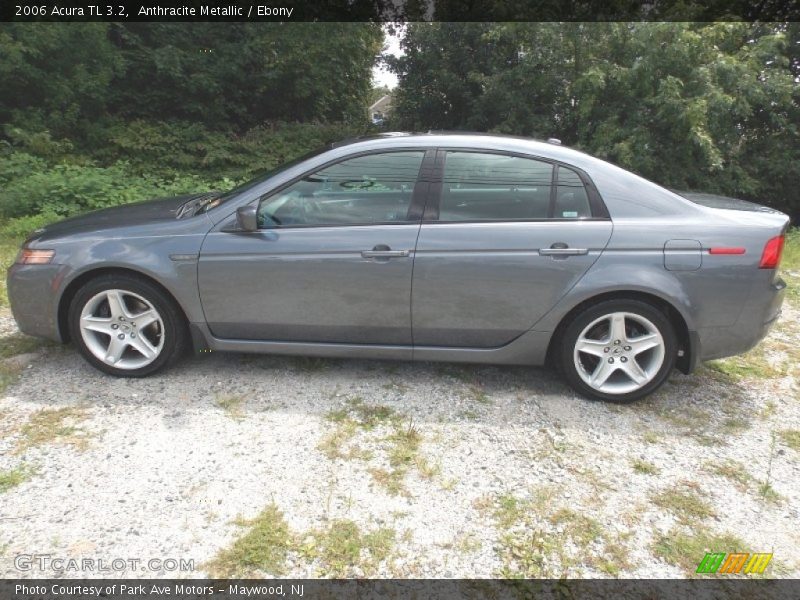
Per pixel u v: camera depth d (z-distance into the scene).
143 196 7.83
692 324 3.05
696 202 3.20
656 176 9.12
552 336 3.22
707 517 2.38
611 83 8.91
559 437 2.91
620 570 2.11
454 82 10.78
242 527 2.24
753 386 3.51
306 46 11.62
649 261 3.01
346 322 3.22
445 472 2.61
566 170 3.12
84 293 3.21
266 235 3.15
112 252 3.17
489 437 2.89
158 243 3.18
